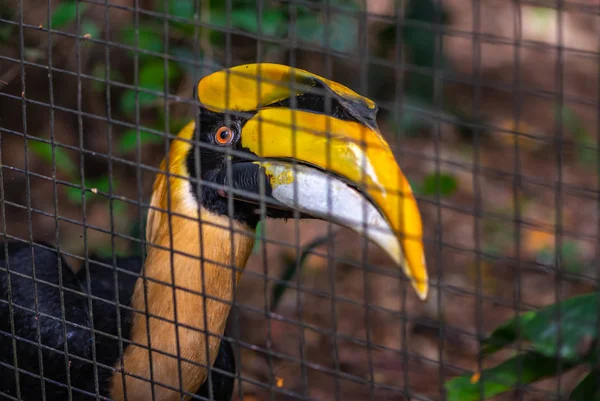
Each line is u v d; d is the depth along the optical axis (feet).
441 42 10.70
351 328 30.94
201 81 17.95
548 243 36.55
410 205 14.02
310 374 28.30
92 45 32.09
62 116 33.27
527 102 49.47
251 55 30.40
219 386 21.49
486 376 12.94
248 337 30.01
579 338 13.08
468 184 41.24
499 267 35.37
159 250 18.72
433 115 10.87
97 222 32.83
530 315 14.49
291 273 26.84
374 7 38.58
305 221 35.17
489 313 32.19
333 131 15.70
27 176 16.10
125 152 31.37
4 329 19.89
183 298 18.47
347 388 27.58
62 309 16.70
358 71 38.06
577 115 48.83
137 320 18.83
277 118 16.75
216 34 29.22
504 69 51.65
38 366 19.13
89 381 19.08
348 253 35.14
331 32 31.37
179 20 13.38
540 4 10.04
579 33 55.01
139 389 18.95
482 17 53.36
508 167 43.52
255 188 17.29
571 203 41.55
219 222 18.54
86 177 34.12
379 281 33.47
